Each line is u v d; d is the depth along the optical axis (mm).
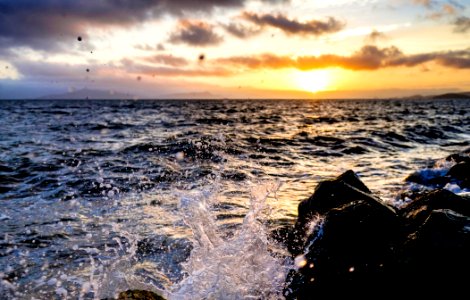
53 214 5855
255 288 3695
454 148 14359
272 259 4191
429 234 3055
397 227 3729
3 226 5273
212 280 3764
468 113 45031
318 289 3523
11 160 10328
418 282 2902
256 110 54156
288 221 5488
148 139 15180
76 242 4734
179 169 9422
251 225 4773
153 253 4449
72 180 8109
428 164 10750
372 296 3131
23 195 6953
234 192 7215
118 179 8242
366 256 3510
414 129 20719
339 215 3979
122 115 34969
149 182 8039
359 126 23875
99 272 3975
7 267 4039
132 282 3775
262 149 13305
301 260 3963
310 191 7488
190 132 18156
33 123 23984
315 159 11656
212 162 10570
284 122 27984
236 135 17141
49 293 3551
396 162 11180
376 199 4617
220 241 4496
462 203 3727
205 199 5723
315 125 25062
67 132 18328
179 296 3531
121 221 5539
